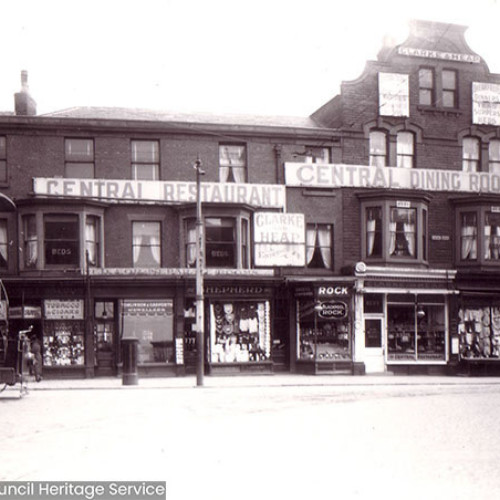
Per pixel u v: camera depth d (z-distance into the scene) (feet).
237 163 102.73
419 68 109.09
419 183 106.93
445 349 103.14
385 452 34.86
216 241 98.43
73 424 46.19
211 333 97.76
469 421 46.65
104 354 96.17
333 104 110.93
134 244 98.63
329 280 98.27
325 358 98.99
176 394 68.95
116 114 104.53
